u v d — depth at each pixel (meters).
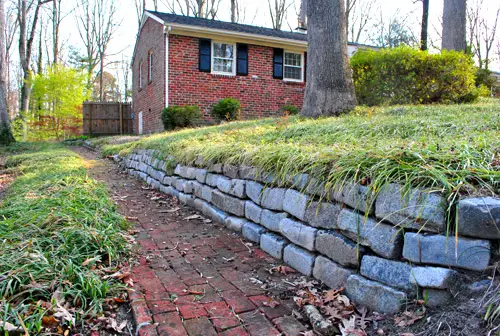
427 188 1.71
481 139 2.32
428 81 7.24
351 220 2.03
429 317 1.56
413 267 1.71
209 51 11.30
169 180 4.96
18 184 4.89
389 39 24.06
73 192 3.78
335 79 6.60
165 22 10.50
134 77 15.79
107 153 9.02
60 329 1.64
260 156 3.04
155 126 11.91
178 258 2.66
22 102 17.27
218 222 3.59
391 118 4.53
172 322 1.78
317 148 2.85
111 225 2.85
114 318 1.82
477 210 1.52
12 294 1.79
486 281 1.50
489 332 1.32
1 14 12.52
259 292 2.12
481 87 8.65
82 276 2.00
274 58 12.27
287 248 2.52
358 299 1.89
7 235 2.43
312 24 6.71
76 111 17.62
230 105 10.46
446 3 10.84
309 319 1.80
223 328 1.74
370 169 2.00
